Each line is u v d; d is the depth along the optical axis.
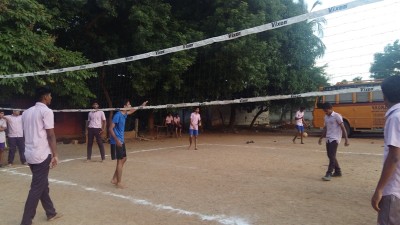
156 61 14.24
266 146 13.60
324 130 7.24
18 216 4.71
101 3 13.25
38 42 10.16
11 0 9.73
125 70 15.47
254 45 14.69
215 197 5.54
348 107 17.62
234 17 14.48
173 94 17.62
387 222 2.55
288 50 20.31
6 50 9.34
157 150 12.41
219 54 15.04
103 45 14.95
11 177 7.43
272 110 29.39
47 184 4.45
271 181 6.77
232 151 11.90
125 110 6.31
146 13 13.61
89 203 5.26
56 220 4.50
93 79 15.98
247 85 18.41
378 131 17.53
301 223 4.30
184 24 15.52
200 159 9.91
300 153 11.20
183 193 5.81
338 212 4.74
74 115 18.00
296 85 21.14
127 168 8.34
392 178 2.59
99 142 9.72
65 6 13.22
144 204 5.17
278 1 16.69
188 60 14.10
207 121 25.61
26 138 4.33
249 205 5.09
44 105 4.44
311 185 6.42
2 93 10.82
